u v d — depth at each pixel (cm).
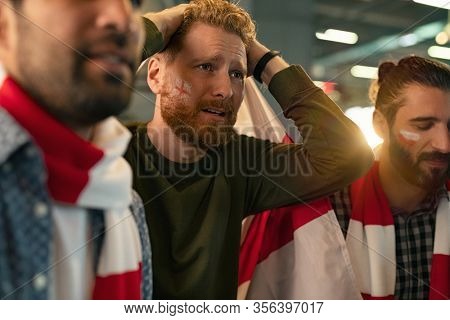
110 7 38
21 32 36
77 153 36
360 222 60
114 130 42
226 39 54
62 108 37
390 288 59
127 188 41
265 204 59
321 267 58
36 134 35
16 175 35
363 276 59
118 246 42
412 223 60
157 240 54
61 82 37
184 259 53
